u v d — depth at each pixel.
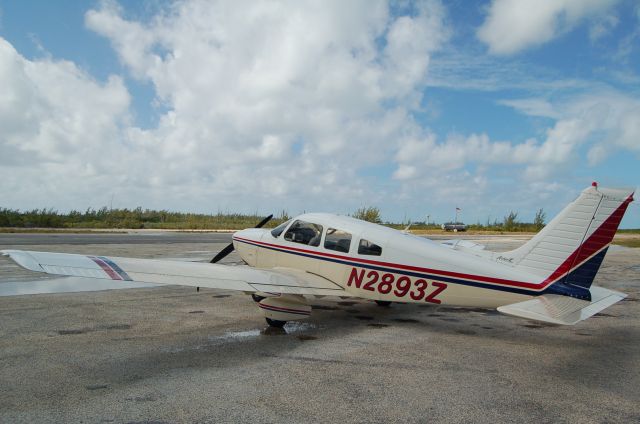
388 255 6.47
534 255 5.82
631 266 16.02
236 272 6.23
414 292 6.34
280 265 7.50
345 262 6.76
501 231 58.81
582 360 5.03
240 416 3.34
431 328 6.58
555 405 3.70
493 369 4.64
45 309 7.11
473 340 5.89
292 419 3.31
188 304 7.87
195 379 4.13
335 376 4.30
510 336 6.15
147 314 6.97
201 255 15.55
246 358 4.84
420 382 4.18
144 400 3.62
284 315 6.19
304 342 5.58
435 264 6.20
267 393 3.82
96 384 3.96
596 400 3.83
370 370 4.51
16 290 8.77
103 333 5.74
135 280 5.09
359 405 3.60
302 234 7.36
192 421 3.24
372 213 39.72
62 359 4.65
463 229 53.22
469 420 3.37
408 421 3.33
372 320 7.08
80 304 7.59
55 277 10.49
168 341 5.45
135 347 5.15
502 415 3.47
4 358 4.64
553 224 5.74
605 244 5.42
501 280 5.86
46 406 3.46
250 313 7.22
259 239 7.92
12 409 3.40
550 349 5.49
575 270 5.54
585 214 5.55
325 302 8.68
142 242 21.20
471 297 6.06
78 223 41.00
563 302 5.34
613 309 8.29
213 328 6.18
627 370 4.69
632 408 3.67
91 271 4.91
